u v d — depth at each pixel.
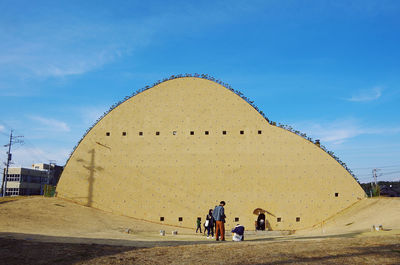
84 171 33.91
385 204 27.58
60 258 9.04
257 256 9.44
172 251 10.55
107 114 35.34
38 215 23.78
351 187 32.31
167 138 34.34
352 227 23.16
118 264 8.59
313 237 15.83
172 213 32.47
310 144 33.41
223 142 33.91
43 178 84.94
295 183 32.53
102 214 30.95
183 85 35.84
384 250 9.63
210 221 20.98
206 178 33.03
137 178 33.50
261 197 32.34
